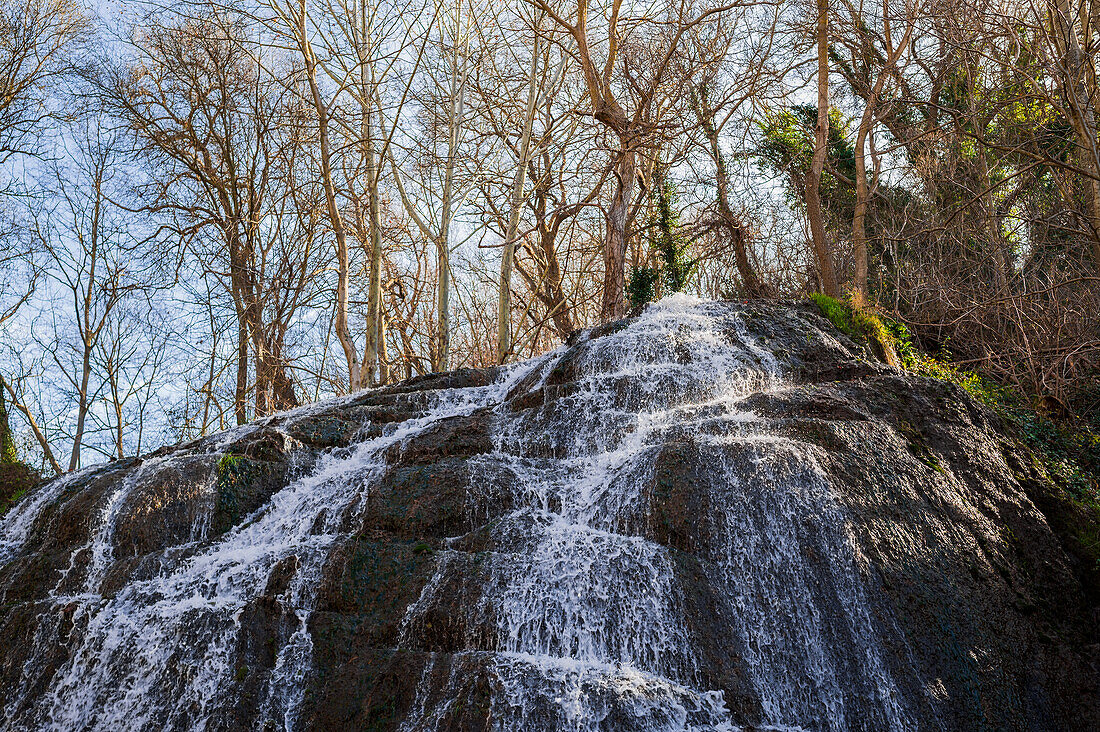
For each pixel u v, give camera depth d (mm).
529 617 8211
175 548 10102
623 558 8469
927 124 19953
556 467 10172
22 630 9266
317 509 10344
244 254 25703
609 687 7199
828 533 8586
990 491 9836
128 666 8594
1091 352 13539
